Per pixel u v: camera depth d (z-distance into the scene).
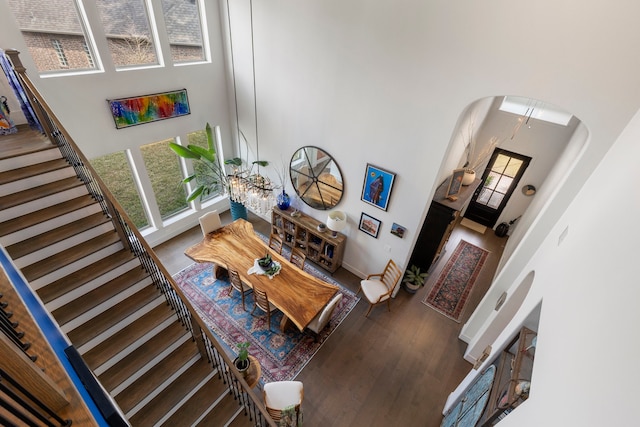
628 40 2.43
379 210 4.90
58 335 2.19
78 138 4.39
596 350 1.28
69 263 2.93
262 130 5.84
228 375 3.16
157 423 2.81
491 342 4.15
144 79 4.75
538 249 3.45
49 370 1.68
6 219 2.91
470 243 6.97
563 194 3.26
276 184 6.29
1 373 1.24
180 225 6.35
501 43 2.98
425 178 4.18
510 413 2.05
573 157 3.99
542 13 2.69
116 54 4.43
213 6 5.06
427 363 4.48
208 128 5.50
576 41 2.63
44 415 1.48
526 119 6.02
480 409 2.67
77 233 3.05
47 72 3.95
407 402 4.01
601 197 2.38
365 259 5.59
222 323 4.83
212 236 5.36
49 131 3.29
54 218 3.02
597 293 1.58
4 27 3.45
